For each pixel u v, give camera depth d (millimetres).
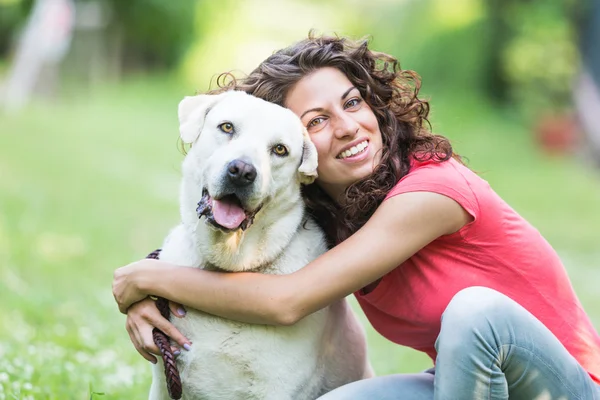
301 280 2734
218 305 2750
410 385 2816
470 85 20344
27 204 8562
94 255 7016
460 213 2773
